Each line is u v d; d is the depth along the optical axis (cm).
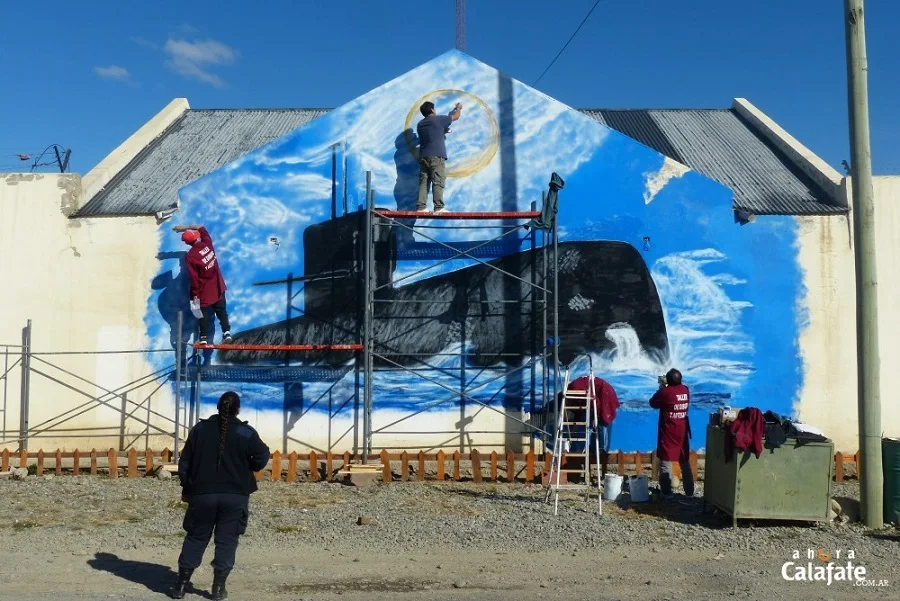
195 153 1645
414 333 1351
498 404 1345
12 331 1367
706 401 1337
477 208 1364
